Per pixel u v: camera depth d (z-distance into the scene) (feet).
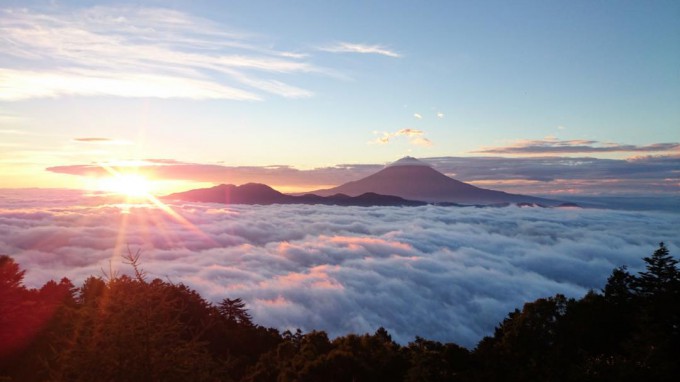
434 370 83.76
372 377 85.10
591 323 94.07
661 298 93.97
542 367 77.56
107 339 30.32
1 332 58.39
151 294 32.27
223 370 33.86
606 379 67.10
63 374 30.48
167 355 30.71
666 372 67.82
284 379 79.61
